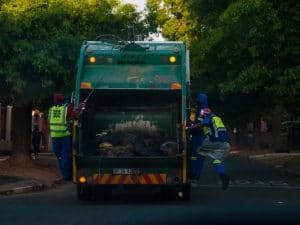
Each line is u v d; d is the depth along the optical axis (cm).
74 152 1398
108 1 2217
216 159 1508
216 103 3247
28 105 2214
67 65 2011
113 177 1414
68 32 2023
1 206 1414
